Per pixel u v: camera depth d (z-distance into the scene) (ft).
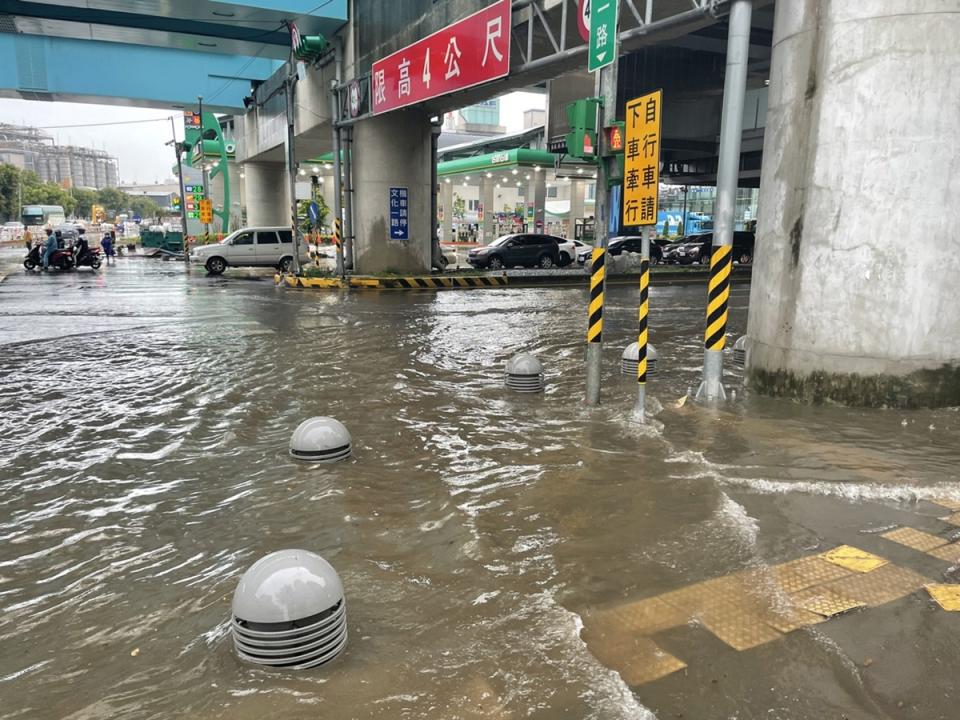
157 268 97.04
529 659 9.05
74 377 26.89
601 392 24.88
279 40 82.84
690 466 16.61
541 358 31.65
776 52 23.34
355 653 9.23
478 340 36.55
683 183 133.80
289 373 27.89
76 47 97.76
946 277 21.18
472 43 43.75
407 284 66.03
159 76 103.40
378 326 41.34
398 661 9.04
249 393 24.50
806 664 8.88
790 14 22.48
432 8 52.54
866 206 21.09
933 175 20.59
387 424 20.67
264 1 64.23
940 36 19.98
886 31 20.20
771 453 17.62
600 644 9.38
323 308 50.37
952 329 21.58
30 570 11.83
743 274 89.20
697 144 102.01
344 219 75.82
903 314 21.30
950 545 12.42
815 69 21.72
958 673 8.72
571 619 9.98
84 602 10.78
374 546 12.54
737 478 15.72
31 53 95.81
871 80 20.53
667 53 83.87
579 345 35.29
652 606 10.34
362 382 26.35
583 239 157.99
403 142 68.85
